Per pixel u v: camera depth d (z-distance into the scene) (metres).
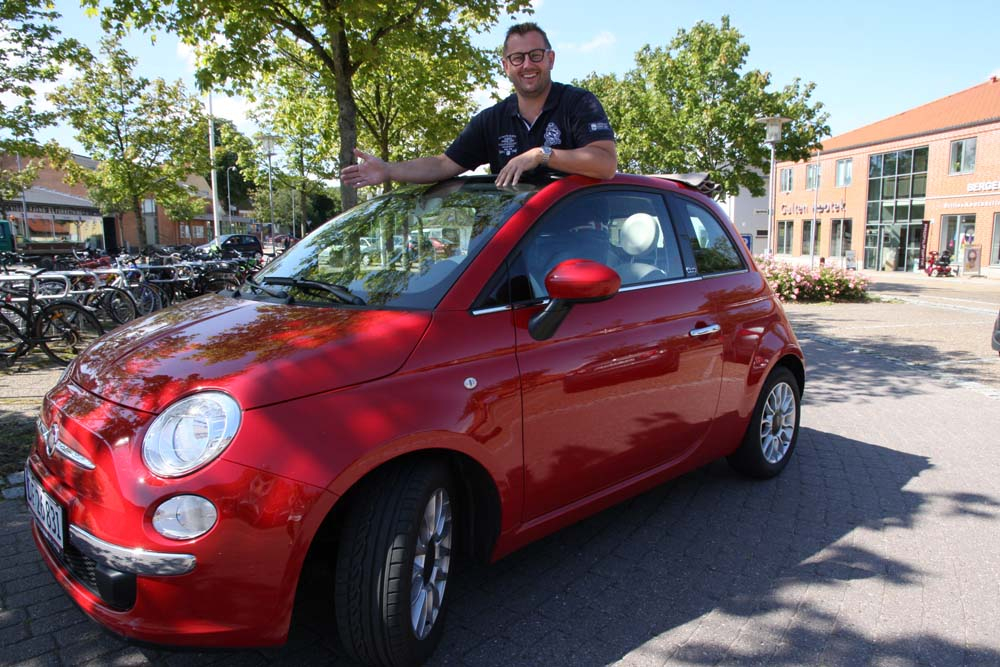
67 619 2.65
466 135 3.79
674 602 2.84
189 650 1.96
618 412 2.94
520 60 3.38
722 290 3.63
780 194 47.44
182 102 20.97
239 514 1.91
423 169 3.73
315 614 2.69
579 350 2.75
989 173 32.31
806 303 16.62
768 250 21.30
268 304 2.68
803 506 3.85
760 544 3.37
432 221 2.96
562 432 2.69
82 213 40.38
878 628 2.67
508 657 2.45
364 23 7.50
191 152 21.27
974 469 4.51
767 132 20.81
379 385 2.18
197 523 1.89
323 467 1.99
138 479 1.93
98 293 9.52
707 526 3.57
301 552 1.97
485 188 3.13
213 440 1.94
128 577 1.93
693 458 3.51
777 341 3.94
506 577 3.03
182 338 2.42
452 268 2.60
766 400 4.00
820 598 2.88
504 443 2.46
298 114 16.66
